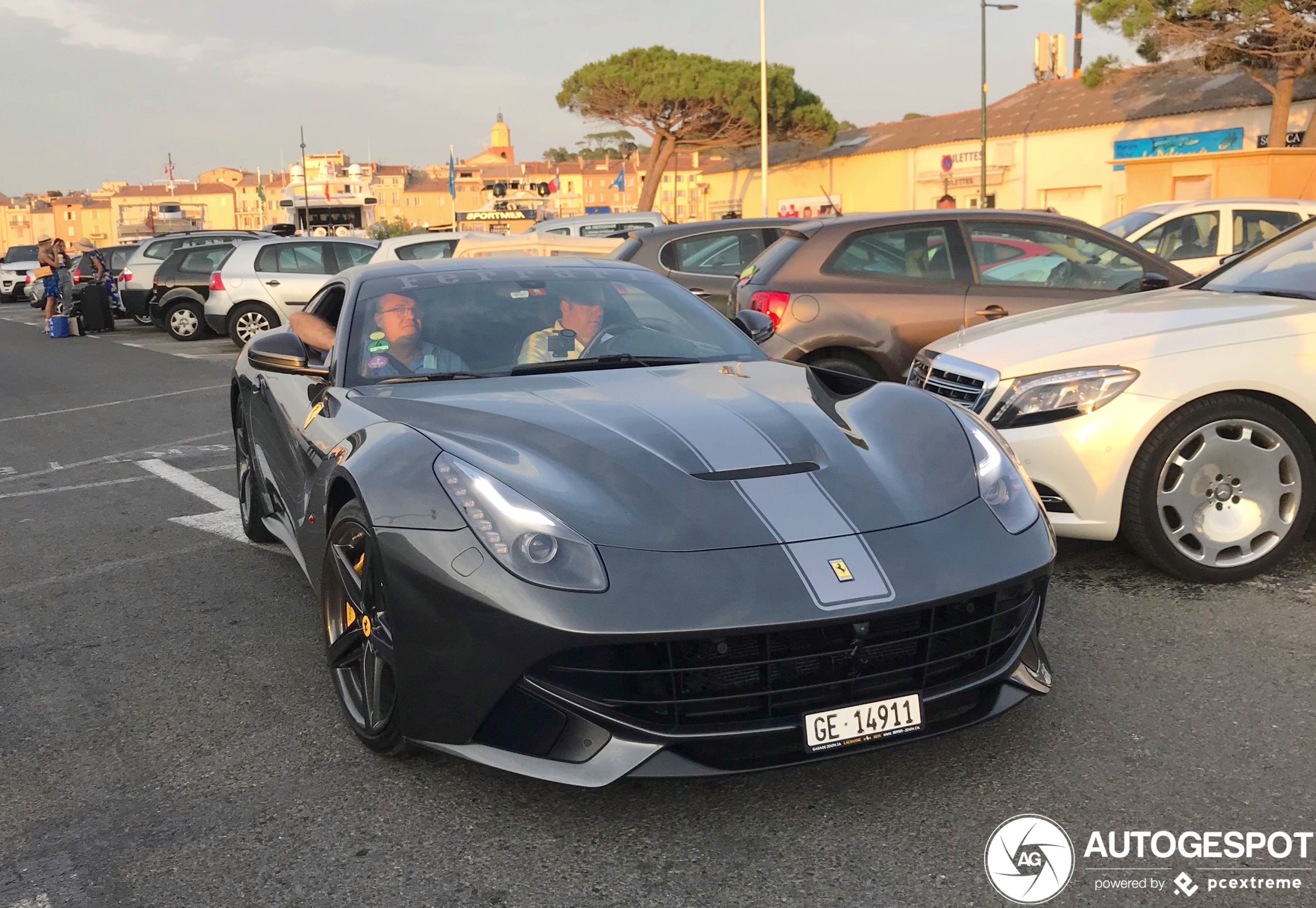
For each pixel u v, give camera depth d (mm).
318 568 3174
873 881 2213
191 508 5930
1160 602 3736
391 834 2461
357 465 2744
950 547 2465
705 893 2197
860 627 2340
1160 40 23688
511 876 2279
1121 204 32594
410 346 3500
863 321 6020
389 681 2676
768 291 6191
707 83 39250
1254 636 3395
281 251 16172
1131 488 3844
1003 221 6156
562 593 2293
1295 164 19453
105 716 3193
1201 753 2674
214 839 2469
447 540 2432
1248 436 3824
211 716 3156
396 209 120250
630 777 2326
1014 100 40188
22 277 34656
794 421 2867
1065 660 3285
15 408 10586
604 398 3021
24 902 2240
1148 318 4145
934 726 2490
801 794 2572
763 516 2443
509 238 9477
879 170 42156
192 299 18250
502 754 2422
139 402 10656
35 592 4500
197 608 4180
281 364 3600
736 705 2395
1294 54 22391
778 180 47594
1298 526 3871
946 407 3037
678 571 2314
